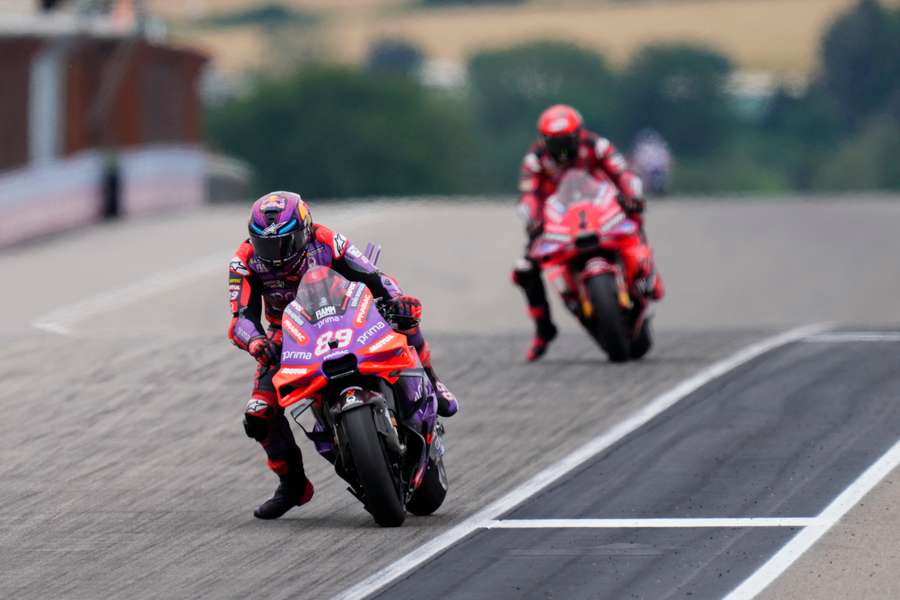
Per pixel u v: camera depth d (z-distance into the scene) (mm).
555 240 44562
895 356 42656
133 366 45562
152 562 26844
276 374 27453
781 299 71750
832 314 67562
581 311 45125
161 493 32094
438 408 29594
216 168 134875
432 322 65375
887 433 33375
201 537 28391
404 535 27516
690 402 37844
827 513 27297
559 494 29875
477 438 35469
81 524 29844
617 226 44562
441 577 24812
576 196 45281
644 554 25469
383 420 27391
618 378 41844
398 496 27906
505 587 24125
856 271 79250
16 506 31500
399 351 27562
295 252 28312
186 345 48500
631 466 31766
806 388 38719
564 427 36062
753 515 27469
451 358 46188
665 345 47531
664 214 104750
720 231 94938
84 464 34875
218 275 77188
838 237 91500
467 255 82938
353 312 27766
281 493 29641
